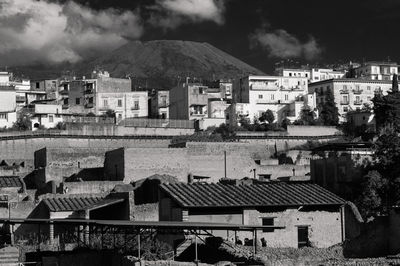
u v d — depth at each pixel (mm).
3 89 165875
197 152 113688
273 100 183500
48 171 100750
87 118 159375
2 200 84062
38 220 60625
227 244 58688
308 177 96000
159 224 53062
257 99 182000
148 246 57750
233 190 69062
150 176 94625
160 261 52531
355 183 83625
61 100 183875
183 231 59812
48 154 109875
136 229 57188
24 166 115562
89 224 57375
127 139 140250
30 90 189500
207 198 65250
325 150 100875
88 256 58438
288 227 66688
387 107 149625
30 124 154750
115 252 57875
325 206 68250
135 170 96875
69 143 135375
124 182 92625
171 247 58250
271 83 185500
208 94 187250
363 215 75188
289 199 67375
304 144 146000
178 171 99125
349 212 68938
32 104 169875
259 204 65250
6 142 130125
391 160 86688
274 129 153875
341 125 160125
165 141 142125
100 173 103500
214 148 114875
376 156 88750
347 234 68688
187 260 58125
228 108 177250
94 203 76500
